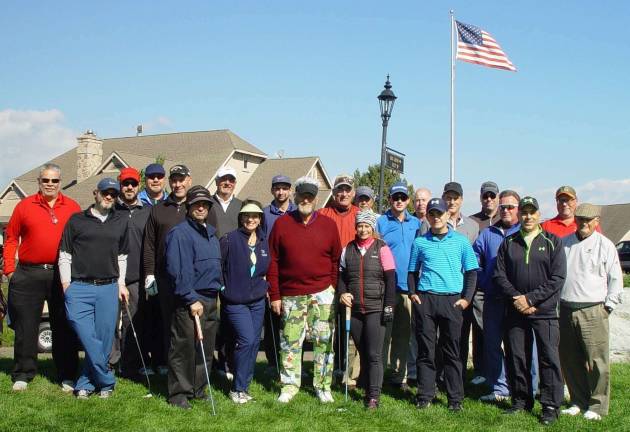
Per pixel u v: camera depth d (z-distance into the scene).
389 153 13.77
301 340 7.22
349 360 7.73
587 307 6.86
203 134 38.81
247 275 7.04
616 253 6.88
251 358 7.04
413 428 6.32
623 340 9.72
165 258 6.70
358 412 6.73
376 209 22.38
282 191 8.25
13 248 7.14
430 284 7.01
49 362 8.56
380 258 7.05
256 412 6.61
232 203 8.48
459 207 8.01
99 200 6.91
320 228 7.22
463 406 7.11
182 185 7.30
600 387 6.87
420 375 7.07
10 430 5.86
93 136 37.50
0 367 8.20
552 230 7.66
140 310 7.66
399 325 7.76
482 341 8.22
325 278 7.22
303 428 6.22
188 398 6.96
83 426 6.03
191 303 6.62
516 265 6.82
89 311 6.89
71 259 6.95
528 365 6.95
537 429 6.36
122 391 7.17
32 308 7.19
